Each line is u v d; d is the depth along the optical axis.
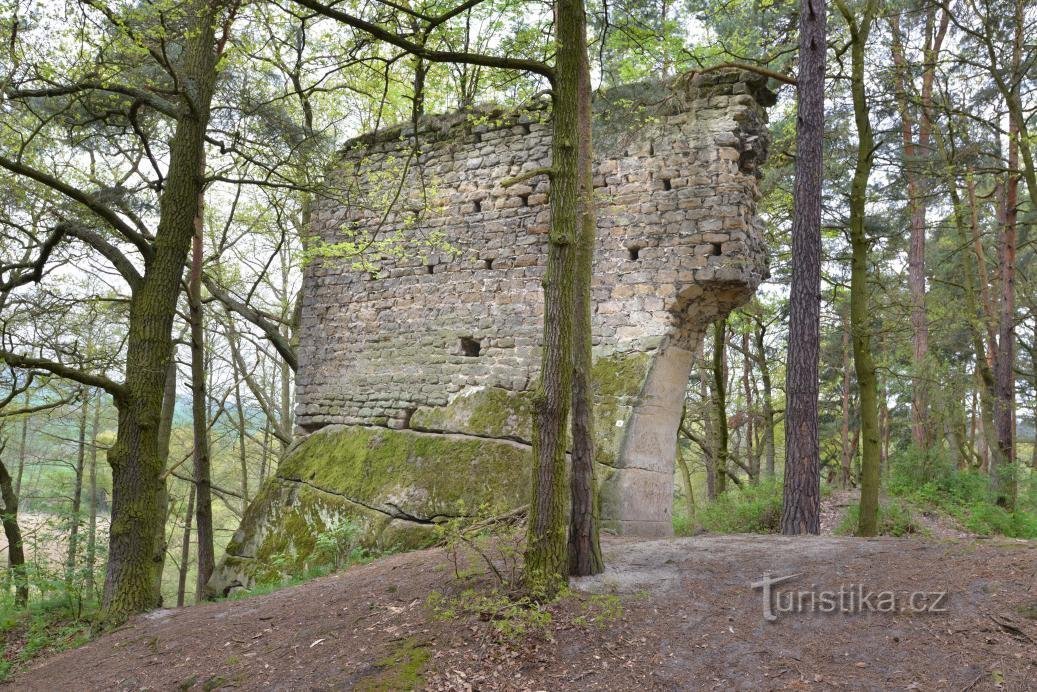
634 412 8.51
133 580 7.43
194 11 8.03
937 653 4.24
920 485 12.66
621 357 8.81
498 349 9.70
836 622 4.70
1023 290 17.03
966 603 4.66
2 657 7.55
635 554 6.45
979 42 12.55
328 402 11.08
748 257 8.52
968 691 3.88
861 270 8.49
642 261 8.89
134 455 7.54
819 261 7.99
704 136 8.72
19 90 7.83
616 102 9.19
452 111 10.96
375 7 7.75
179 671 5.54
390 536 9.27
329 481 10.27
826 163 12.81
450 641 4.96
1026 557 5.19
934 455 12.91
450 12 5.93
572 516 5.82
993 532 10.18
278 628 5.92
